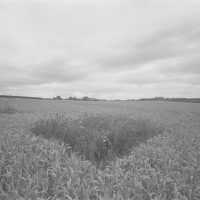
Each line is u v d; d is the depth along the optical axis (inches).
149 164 147.3
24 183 109.4
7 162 137.4
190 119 487.5
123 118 376.5
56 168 128.1
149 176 126.6
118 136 228.7
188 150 186.9
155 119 420.2
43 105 979.9
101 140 207.5
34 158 142.6
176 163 144.9
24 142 186.5
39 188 106.4
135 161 153.1
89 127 258.7
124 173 132.6
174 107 1082.7
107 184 113.7
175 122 401.7
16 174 119.0
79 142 198.7
